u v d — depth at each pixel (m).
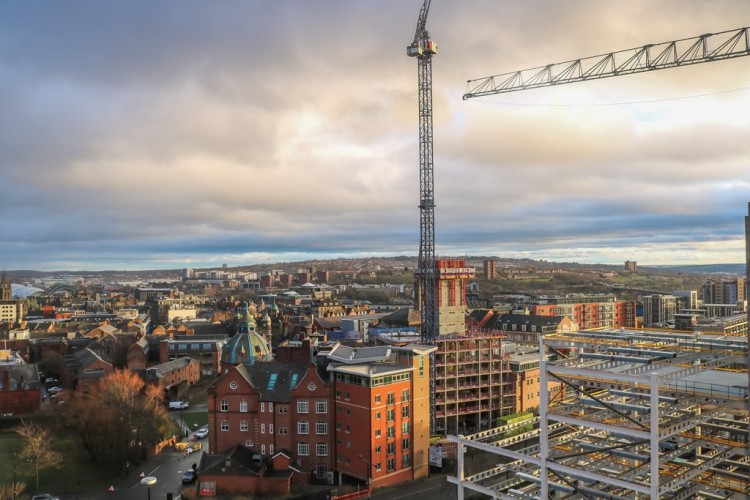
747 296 78.81
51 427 149.75
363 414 124.81
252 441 133.38
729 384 84.00
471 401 163.88
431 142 199.75
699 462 82.06
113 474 133.75
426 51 198.12
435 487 126.00
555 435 98.12
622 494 82.12
